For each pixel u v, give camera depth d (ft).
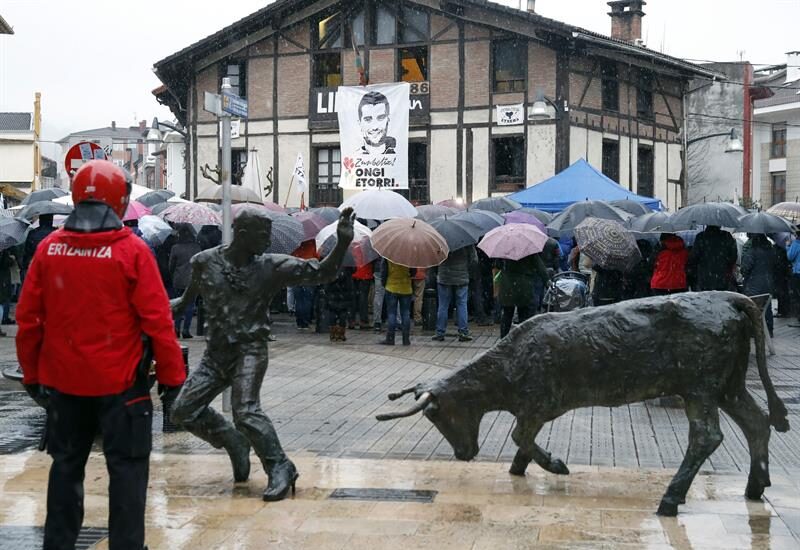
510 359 21.52
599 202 56.49
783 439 28.19
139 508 15.24
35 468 23.61
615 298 47.03
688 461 19.60
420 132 102.68
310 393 35.76
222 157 29.45
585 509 19.86
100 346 14.92
